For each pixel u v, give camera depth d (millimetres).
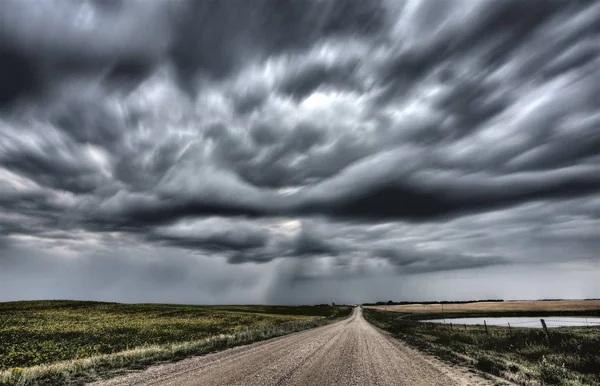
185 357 14266
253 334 25859
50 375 10156
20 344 25609
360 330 34219
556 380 9789
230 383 9094
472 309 110875
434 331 30641
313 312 118188
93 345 24875
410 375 10508
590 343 15133
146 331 36188
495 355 16141
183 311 79062
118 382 9148
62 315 62594
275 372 10828
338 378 10016
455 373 10852
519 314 75062
